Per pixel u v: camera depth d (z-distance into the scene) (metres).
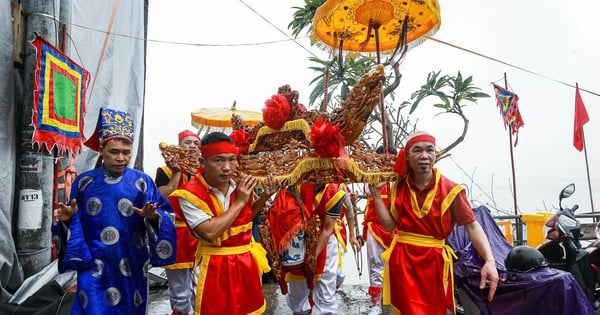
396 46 4.13
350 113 3.05
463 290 3.35
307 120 3.23
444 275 2.99
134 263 2.83
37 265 4.48
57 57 4.41
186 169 3.07
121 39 7.08
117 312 2.71
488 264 2.90
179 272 4.02
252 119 6.09
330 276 3.70
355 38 4.38
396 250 3.11
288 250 3.54
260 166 3.01
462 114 8.22
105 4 6.54
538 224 6.04
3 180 4.32
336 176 3.01
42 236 4.53
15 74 4.66
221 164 2.72
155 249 2.79
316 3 7.06
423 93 8.27
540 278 3.03
